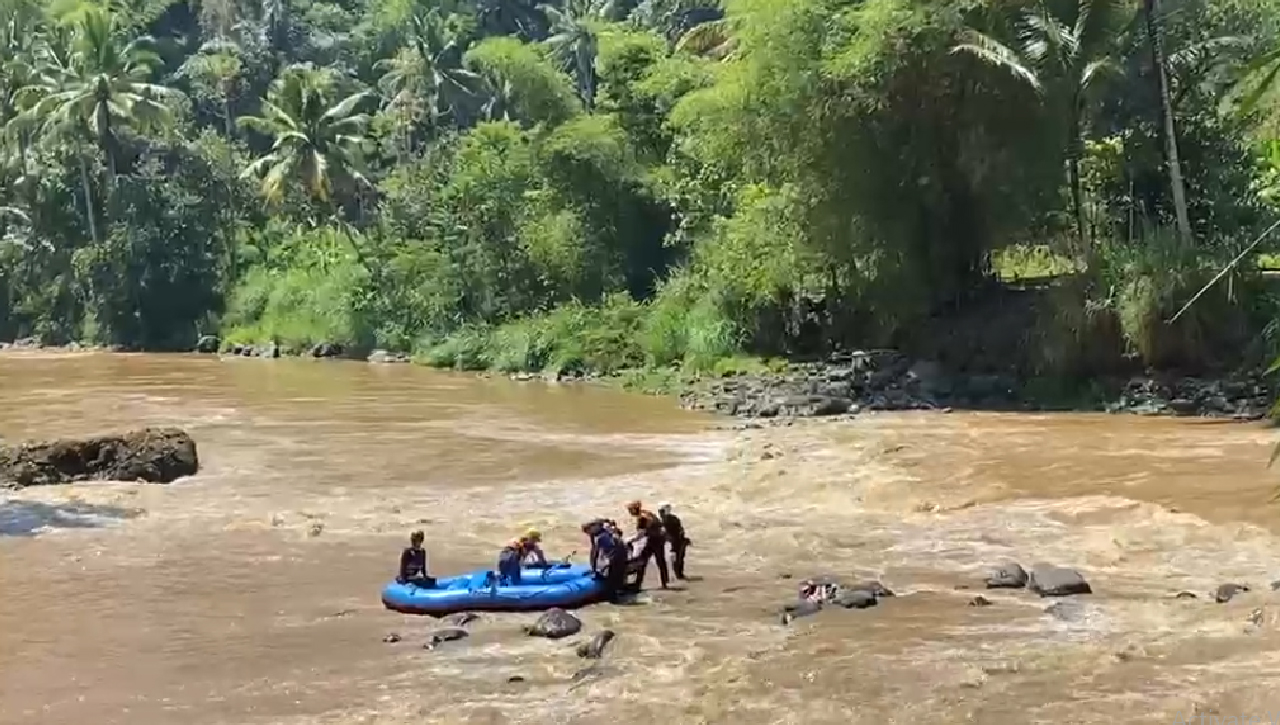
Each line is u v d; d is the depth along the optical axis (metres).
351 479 22.02
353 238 61.41
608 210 48.91
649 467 22.69
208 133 68.12
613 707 9.83
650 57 50.66
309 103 60.88
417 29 72.69
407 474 22.45
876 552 15.42
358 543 16.81
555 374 40.78
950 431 24.70
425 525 17.92
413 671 11.09
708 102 34.47
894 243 32.56
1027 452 21.66
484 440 26.45
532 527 17.62
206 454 25.03
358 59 82.56
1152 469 19.58
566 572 13.70
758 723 9.31
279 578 14.89
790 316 36.59
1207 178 32.25
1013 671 10.24
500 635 12.21
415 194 59.03
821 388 30.91
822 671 10.45
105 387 39.72
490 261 50.44
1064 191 32.91
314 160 60.00
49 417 31.42
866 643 11.29
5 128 65.12
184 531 17.67
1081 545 15.33
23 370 47.25
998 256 34.84
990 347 30.86
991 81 30.03
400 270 54.12
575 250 47.88
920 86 30.55
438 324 51.44
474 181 51.75
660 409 31.58
